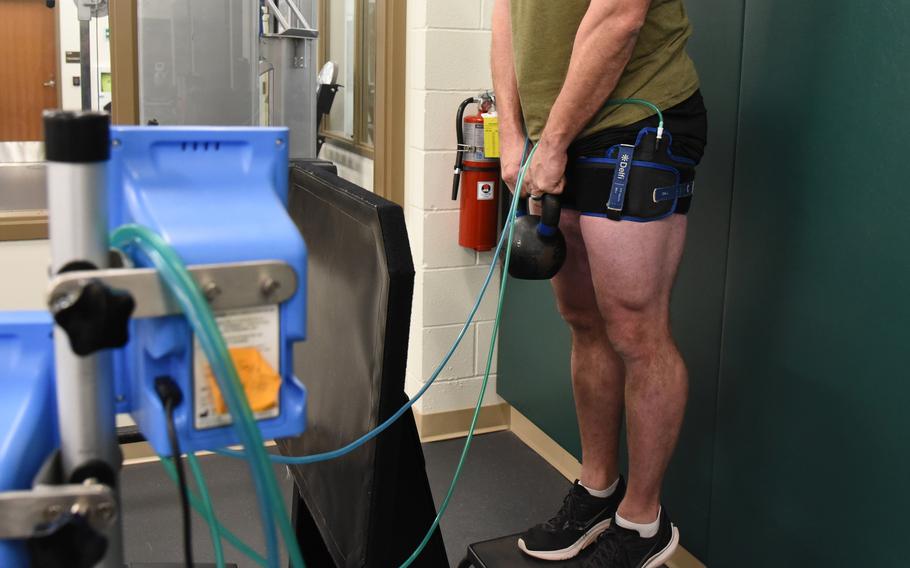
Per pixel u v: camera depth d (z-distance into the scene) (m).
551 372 2.54
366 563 0.76
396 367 0.72
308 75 3.32
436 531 1.16
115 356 0.54
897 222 1.36
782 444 1.65
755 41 1.64
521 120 1.76
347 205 0.81
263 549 2.16
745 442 1.75
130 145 0.53
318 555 1.33
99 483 0.47
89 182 0.46
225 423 0.51
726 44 1.72
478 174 2.60
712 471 1.85
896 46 1.35
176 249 0.49
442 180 2.68
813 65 1.50
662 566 2.10
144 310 0.47
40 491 0.44
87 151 0.45
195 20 2.52
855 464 1.48
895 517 1.41
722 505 1.83
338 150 4.14
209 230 0.51
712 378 1.83
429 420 2.84
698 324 1.86
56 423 0.54
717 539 1.86
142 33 2.47
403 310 0.72
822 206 1.51
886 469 1.42
